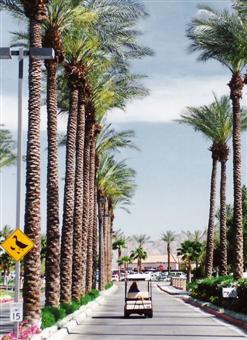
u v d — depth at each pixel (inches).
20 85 882.8
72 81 1494.8
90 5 1435.8
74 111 1493.6
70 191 1444.4
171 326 1182.3
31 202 955.3
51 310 1078.4
